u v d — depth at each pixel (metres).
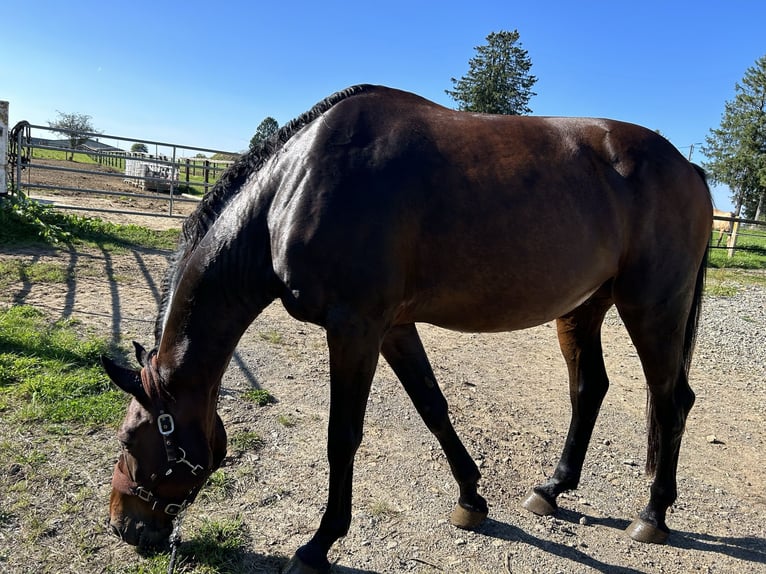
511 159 2.23
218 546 2.27
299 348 4.89
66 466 2.68
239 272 2.12
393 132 2.14
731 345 6.76
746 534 2.78
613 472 3.34
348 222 1.97
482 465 3.25
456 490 2.93
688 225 2.51
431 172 2.11
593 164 2.39
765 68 38.91
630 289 2.48
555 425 3.96
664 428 2.61
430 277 2.17
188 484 2.08
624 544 2.62
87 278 6.25
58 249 7.52
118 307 5.29
